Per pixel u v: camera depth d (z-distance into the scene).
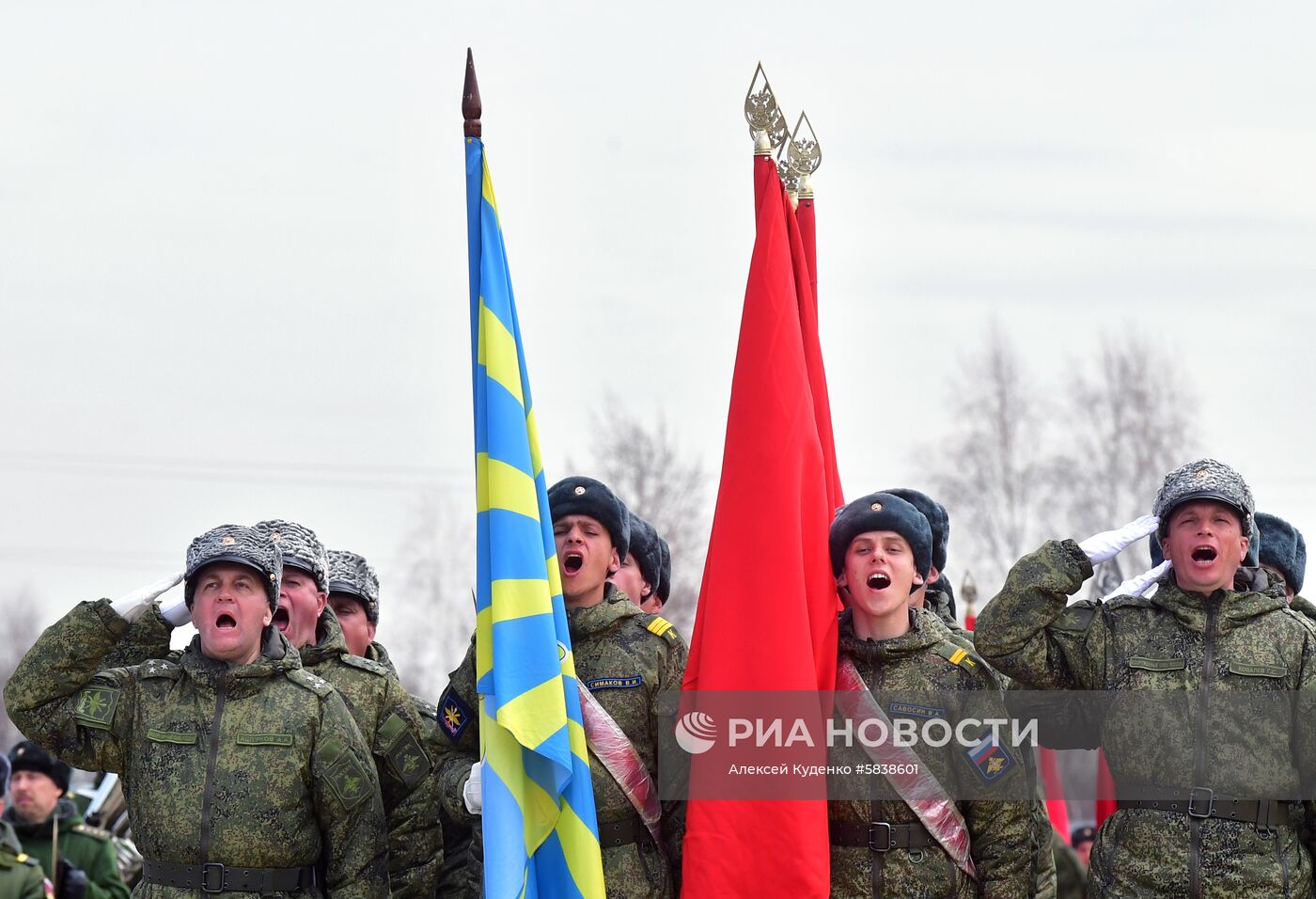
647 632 11.40
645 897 11.05
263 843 10.61
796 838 10.43
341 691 11.91
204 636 10.79
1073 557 10.70
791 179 12.62
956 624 12.88
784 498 10.88
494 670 10.58
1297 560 12.53
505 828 10.46
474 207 11.07
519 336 11.11
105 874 17.41
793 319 11.28
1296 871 10.34
